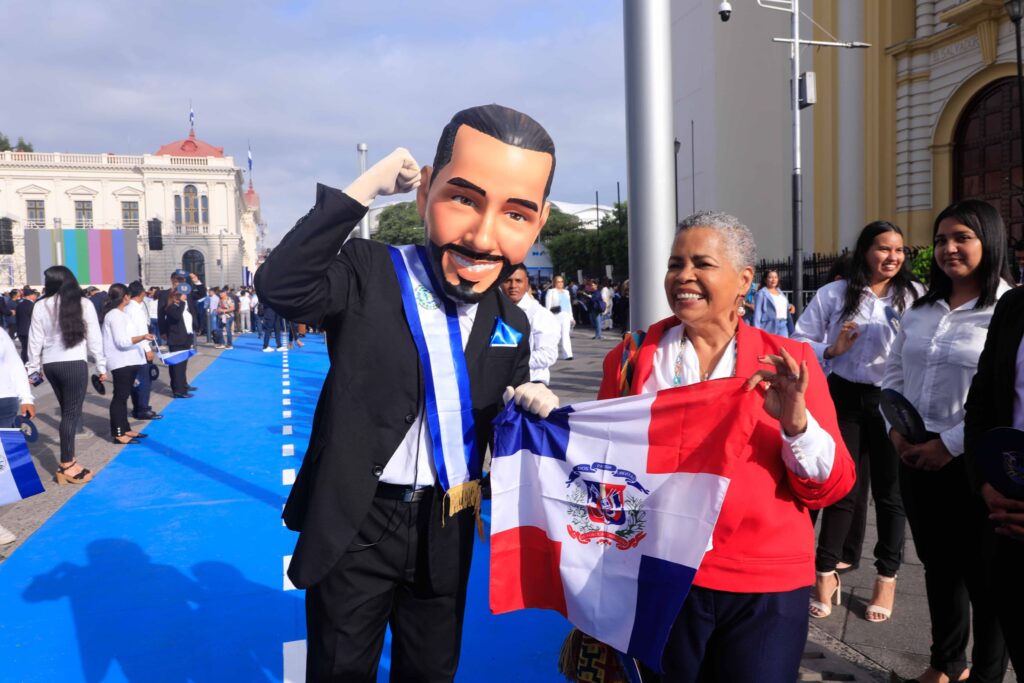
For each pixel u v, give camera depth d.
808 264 19.36
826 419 1.79
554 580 1.99
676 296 1.87
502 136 1.74
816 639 3.11
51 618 3.43
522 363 2.06
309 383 11.88
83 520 4.85
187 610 3.52
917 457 2.55
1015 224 16.72
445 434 1.80
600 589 1.90
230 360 15.84
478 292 1.80
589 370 12.28
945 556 2.62
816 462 1.67
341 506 1.71
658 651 1.77
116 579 3.88
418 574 1.86
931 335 2.70
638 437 1.85
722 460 1.74
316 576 1.68
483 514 4.73
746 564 1.75
